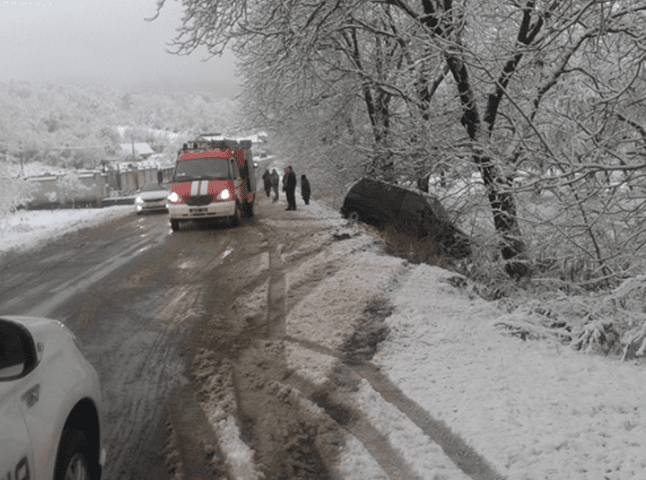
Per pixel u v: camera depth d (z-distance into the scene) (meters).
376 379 5.51
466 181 11.02
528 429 4.23
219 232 16.80
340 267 10.45
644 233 8.62
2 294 9.85
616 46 10.60
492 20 11.38
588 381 5.15
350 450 4.09
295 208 22.67
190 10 11.35
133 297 9.15
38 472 2.30
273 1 11.59
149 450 4.18
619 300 6.90
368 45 17.33
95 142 159.88
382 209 14.43
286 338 6.81
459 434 4.27
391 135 14.57
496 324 6.89
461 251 11.51
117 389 5.40
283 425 4.53
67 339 3.16
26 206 46.62
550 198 9.64
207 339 6.86
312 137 23.03
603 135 9.42
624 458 3.74
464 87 10.82
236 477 3.74
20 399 2.35
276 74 13.02
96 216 26.19
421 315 7.28
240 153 20.02
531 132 10.77
